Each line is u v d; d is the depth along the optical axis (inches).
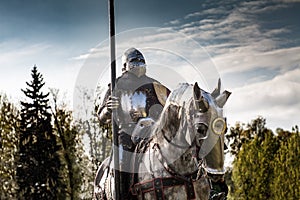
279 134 1791.3
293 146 1178.0
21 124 1314.0
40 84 1338.6
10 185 1295.5
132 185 334.0
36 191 1272.1
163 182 321.7
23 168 1288.1
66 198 1241.4
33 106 1321.4
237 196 1327.5
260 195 1285.7
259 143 1317.7
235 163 1353.3
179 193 319.9
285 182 1182.3
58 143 1275.8
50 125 1312.7
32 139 1301.7
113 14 354.0
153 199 324.5
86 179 659.4
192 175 320.5
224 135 300.5
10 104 1330.0
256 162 1301.7
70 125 1195.3
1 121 1316.4
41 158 1288.1
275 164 1214.3
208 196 323.0
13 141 1315.2
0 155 1302.9
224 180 304.0
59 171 1261.1
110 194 351.3
